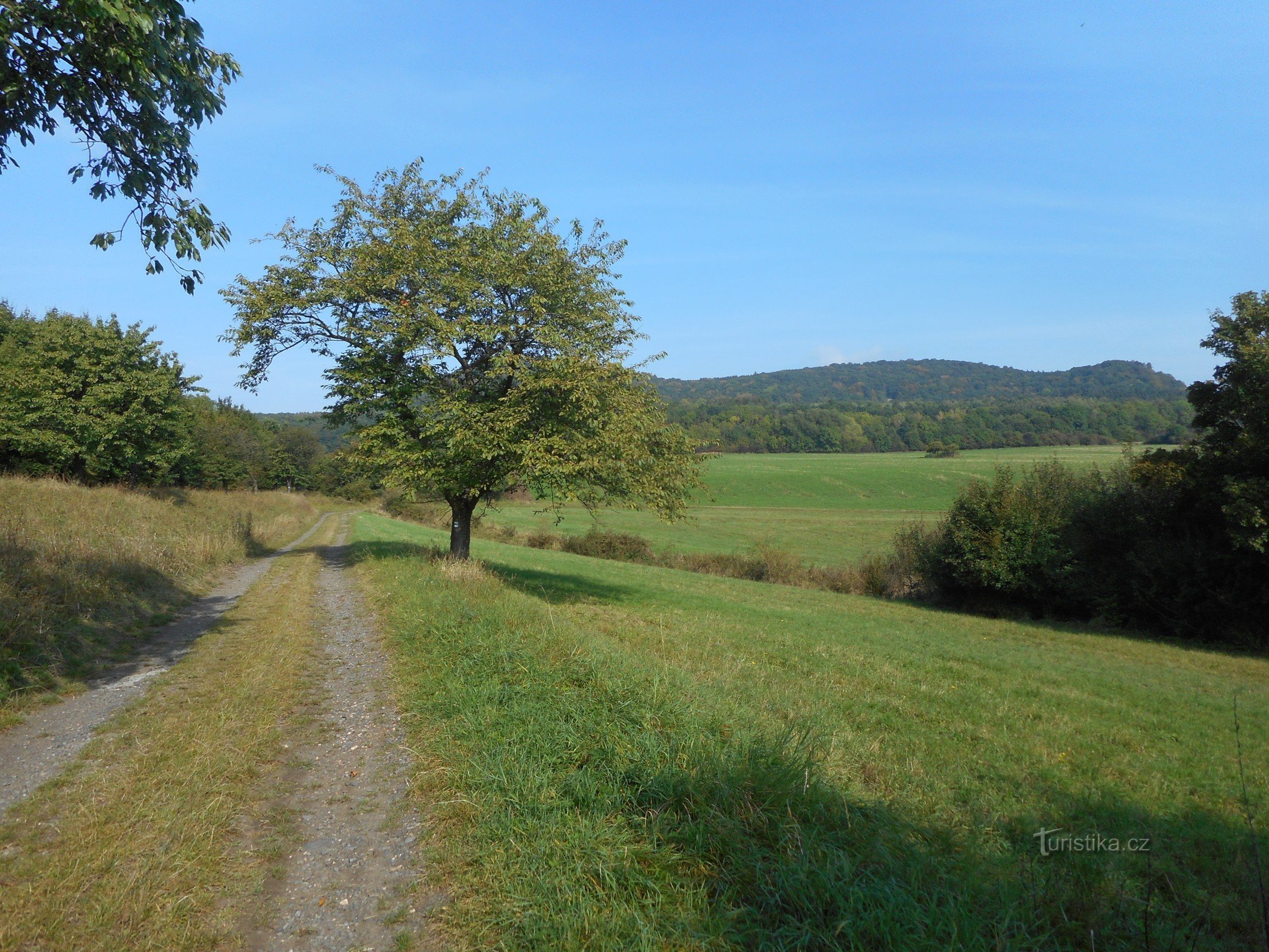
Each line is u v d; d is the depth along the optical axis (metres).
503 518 55.69
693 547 44.16
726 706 6.87
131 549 14.77
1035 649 18.62
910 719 9.20
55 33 6.27
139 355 32.72
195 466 47.16
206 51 7.17
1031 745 8.49
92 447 29.92
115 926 3.59
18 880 3.92
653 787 4.75
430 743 6.15
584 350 16.89
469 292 16.42
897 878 3.93
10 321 37.09
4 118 6.49
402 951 3.54
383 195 19.09
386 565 18.50
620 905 3.72
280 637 10.68
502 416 15.36
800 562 37.03
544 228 17.95
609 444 15.16
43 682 7.57
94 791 5.10
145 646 10.01
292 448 95.06
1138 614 23.44
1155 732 9.71
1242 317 21.36
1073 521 25.53
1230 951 4.23
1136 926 4.23
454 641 9.20
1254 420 20.06
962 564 27.44
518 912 3.74
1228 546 20.81
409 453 16.48
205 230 7.55
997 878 4.44
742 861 3.99
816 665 12.29
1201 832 6.21
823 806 4.65
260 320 17.75
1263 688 14.58
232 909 3.85
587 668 7.45
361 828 4.82
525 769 5.26
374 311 18.06
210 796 5.10
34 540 12.35
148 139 7.00
